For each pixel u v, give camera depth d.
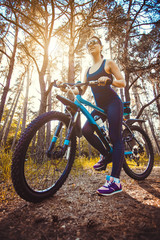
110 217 0.82
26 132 1.00
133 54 7.58
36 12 4.71
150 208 0.91
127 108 1.87
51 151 1.16
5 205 0.97
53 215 0.82
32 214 0.85
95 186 1.46
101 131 1.51
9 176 1.59
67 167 1.38
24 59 7.15
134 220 0.78
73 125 1.30
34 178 1.33
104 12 4.78
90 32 5.53
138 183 1.56
